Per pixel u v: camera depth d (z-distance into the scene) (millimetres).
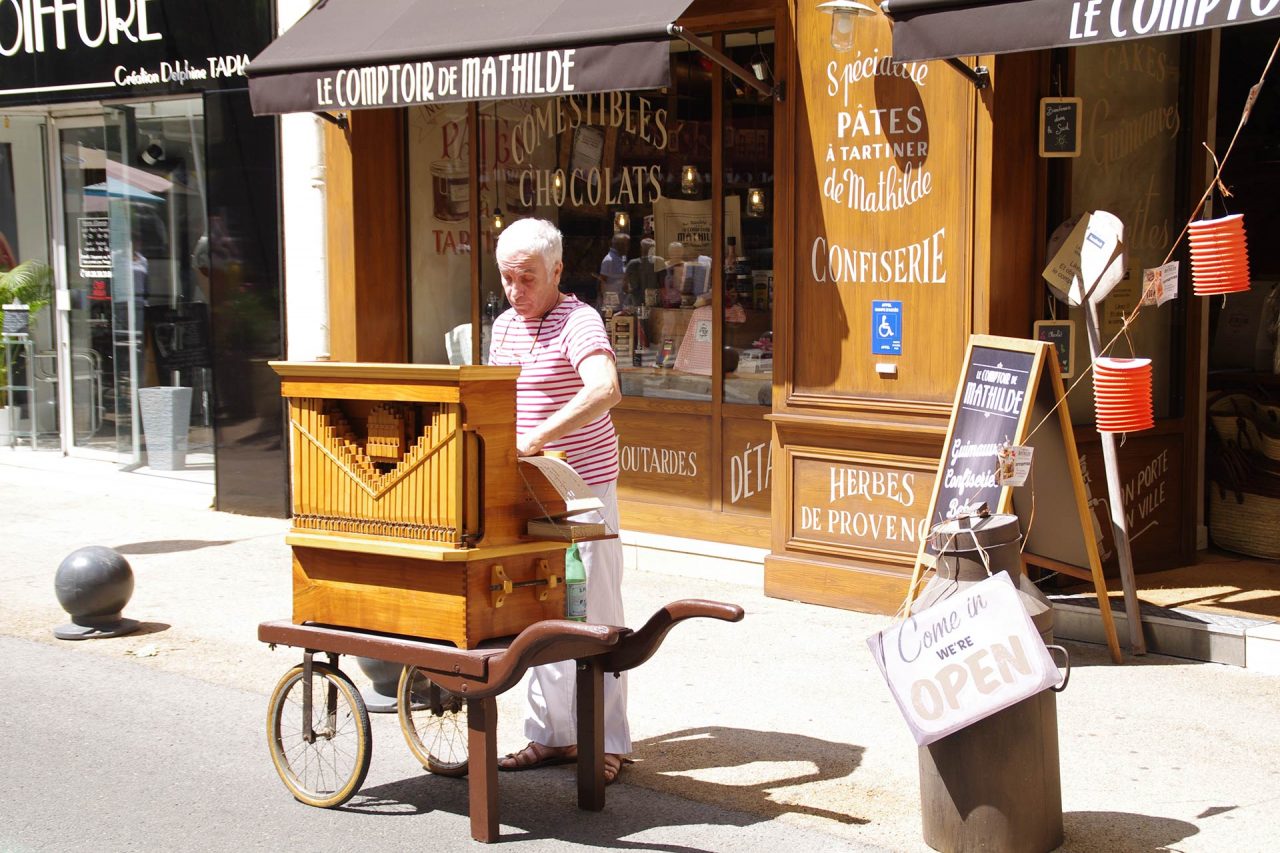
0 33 10883
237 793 4730
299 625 4516
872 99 6625
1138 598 6598
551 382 4613
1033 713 4012
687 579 7723
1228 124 8375
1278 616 6211
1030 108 6441
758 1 7125
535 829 4367
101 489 10812
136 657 6418
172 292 10625
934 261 6512
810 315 6969
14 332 11891
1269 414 7574
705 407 7902
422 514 4152
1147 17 4973
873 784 4723
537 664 4055
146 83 10039
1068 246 6098
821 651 6285
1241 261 4836
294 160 9188
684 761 4969
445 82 7234
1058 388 5832
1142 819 4367
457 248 9023
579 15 7039
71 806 4605
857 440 6852
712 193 7781
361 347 9062
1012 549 4090
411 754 5113
